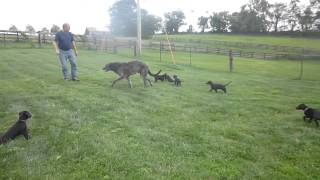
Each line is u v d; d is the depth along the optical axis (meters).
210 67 28.61
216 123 9.00
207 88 14.66
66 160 6.39
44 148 6.95
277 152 7.16
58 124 8.36
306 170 6.34
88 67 19.14
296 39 89.12
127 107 10.19
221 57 44.69
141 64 13.73
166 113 9.77
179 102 11.28
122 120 8.82
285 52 64.25
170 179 5.72
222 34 105.56
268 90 15.50
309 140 8.01
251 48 70.75
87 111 9.54
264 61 43.44
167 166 6.21
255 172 6.14
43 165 6.19
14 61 20.38
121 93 12.21
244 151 7.09
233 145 7.42
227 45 74.69
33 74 15.76
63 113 9.28
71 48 14.23
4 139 7.27
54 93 11.64
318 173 6.24
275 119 9.70
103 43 40.31
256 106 11.31
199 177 5.84
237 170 6.18
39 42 34.97
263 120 9.55
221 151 7.06
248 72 26.66
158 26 101.75
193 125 8.69
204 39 85.81
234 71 26.05
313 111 9.24
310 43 80.31
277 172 6.20
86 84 13.66
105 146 6.96
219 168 6.22
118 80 13.48
